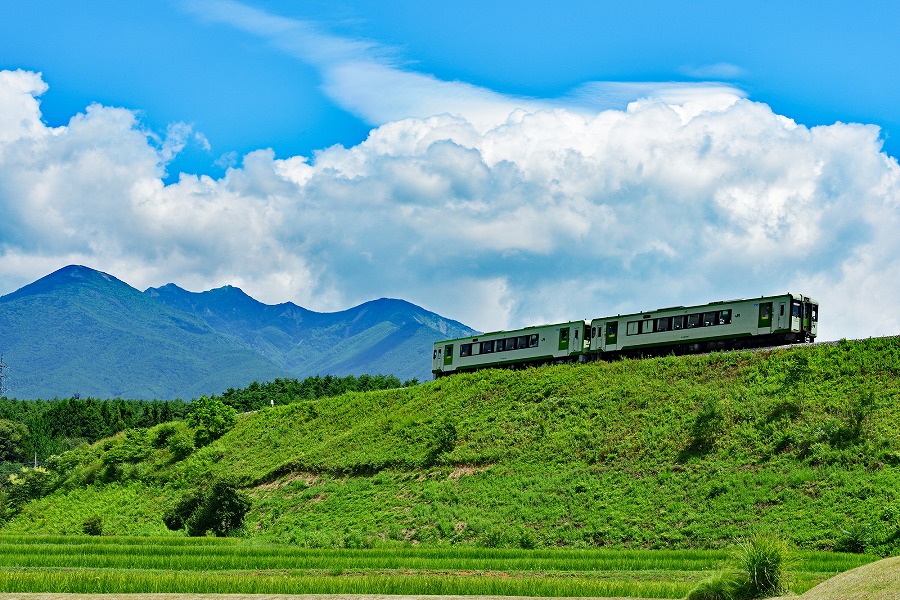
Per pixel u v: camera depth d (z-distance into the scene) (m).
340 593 37.50
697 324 79.06
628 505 59.16
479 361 97.12
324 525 69.44
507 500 65.00
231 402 154.25
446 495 68.62
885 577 22.91
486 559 47.84
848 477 54.34
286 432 96.25
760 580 28.81
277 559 48.28
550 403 78.06
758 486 56.62
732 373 71.56
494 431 77.06
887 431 57.59
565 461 68.62
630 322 84.06
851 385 64.06
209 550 52.16
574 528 58.12
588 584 37.72
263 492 81.44
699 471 60.59
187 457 96.88
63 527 82.44
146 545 56.16
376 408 93.56
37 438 156.38
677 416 68.62
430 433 80.69
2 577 39.03
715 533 52.84
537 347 91.38
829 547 48.03
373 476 77.25
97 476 95.38
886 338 67.38
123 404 178.12
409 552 50.88
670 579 40.69
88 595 36.03
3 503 93.75
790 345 73.31
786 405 64.19
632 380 76.38
